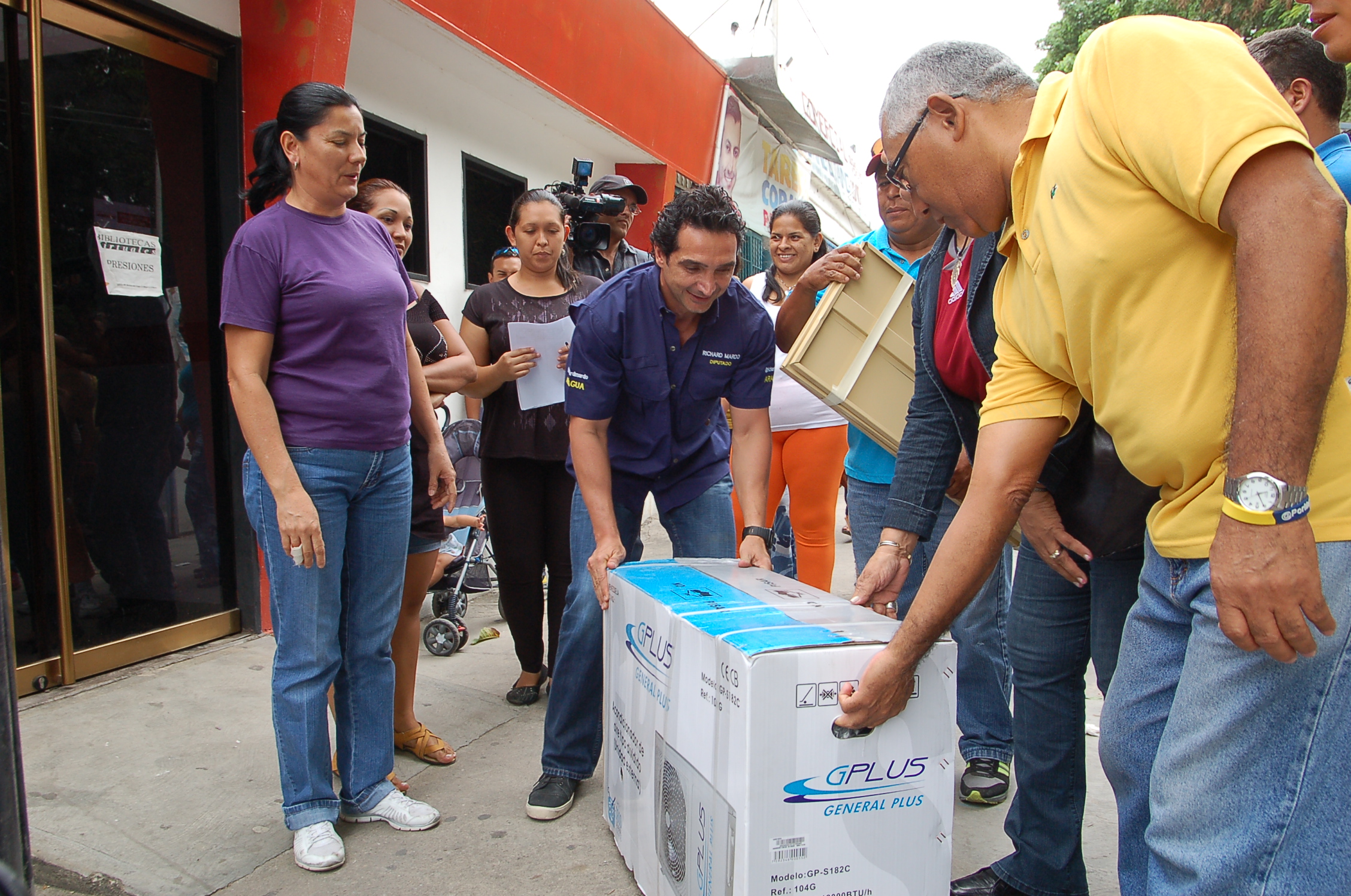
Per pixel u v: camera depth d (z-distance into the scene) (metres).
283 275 2.13
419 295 3.16
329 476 2.21
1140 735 1.41
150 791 2.54
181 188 3.64
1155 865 1.30
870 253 2.65
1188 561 1.28
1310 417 1.01
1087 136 1.21
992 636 2.63
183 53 3.60
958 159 1.44
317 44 3.60
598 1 6.11
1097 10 14.41
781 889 1.50
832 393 2.57
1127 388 1.25
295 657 2.22
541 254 3.32
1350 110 6.72
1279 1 10.66
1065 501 1.70
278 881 2.16
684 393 2.44
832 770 1.51
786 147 12.72
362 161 2.21
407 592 2.77
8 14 2.97
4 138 2.97
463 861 2.25
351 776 2.44
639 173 8.12
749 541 2.35
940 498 2.19
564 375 3.12
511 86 5.80
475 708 3.29
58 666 3.18
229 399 3.83
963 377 2.08
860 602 2.02
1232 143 1.04
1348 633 1.11
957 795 2.70
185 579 3.67
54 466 3.12
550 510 3.29
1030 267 1.38
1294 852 1.15
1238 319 1.06
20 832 1.22
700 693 1.65
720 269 2.12
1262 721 1.15
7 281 2.98
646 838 2.00
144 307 3.48
